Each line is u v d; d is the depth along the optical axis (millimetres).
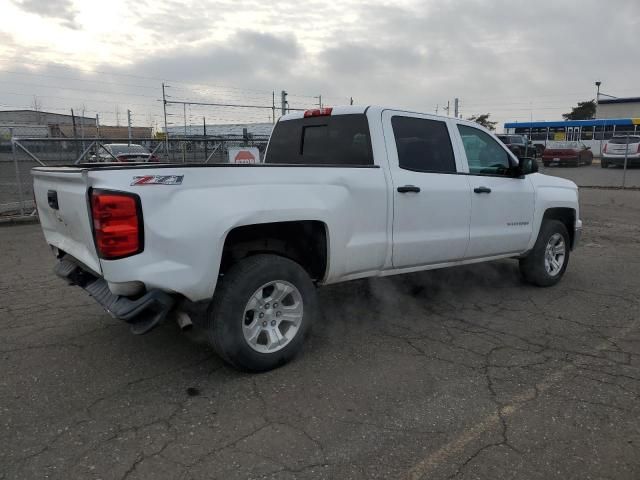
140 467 2725
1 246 8430
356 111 4715
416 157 4816
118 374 3791
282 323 3949
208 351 4191
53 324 4797
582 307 5434
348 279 4395
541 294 5914
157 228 3277
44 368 3881
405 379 3738
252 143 19031
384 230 4469
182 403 3383
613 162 27375
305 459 2809
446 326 4836
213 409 3311
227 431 3068
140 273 3252
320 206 3945
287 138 5352
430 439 3002
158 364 3955
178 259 3355
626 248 8789
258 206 3635
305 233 4160
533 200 5836
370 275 4531
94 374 3787
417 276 6586
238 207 3553
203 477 2656
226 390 3559
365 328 4770
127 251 3211
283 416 3236
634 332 4699
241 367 3707
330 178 4070
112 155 13602
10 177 12234
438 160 5000
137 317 3354
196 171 3441
